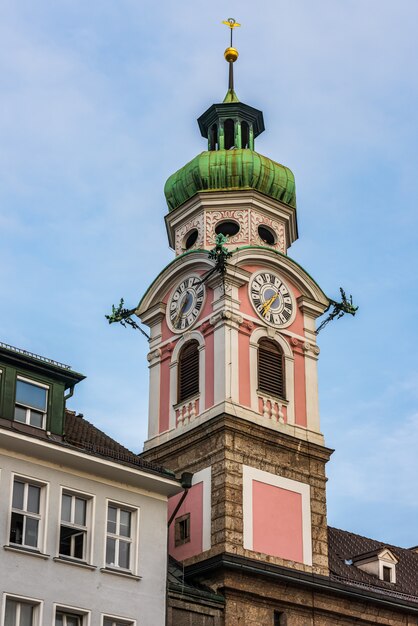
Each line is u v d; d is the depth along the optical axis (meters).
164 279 64.12
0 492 43.22
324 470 59.78
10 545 42.66
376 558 62.22
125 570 45.94
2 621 41.50
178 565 55.06
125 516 47.28
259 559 54.66
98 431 51.25
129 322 65.00
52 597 43.16
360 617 56.41
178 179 67.19
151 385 62.88
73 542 45.09
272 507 56.66
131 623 45.28
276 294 62.62
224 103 69.62
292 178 67.31
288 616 53.62
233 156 66.06
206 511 55.75
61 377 47.19
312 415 60.75
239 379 58.62
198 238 64.81
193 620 49.59
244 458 56.75
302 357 62.28
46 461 45.09
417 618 58.97
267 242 65.50
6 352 45.41
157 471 48.19
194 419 58.97
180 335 62.19
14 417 45.16
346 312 64.12
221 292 60.56
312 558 56.94
